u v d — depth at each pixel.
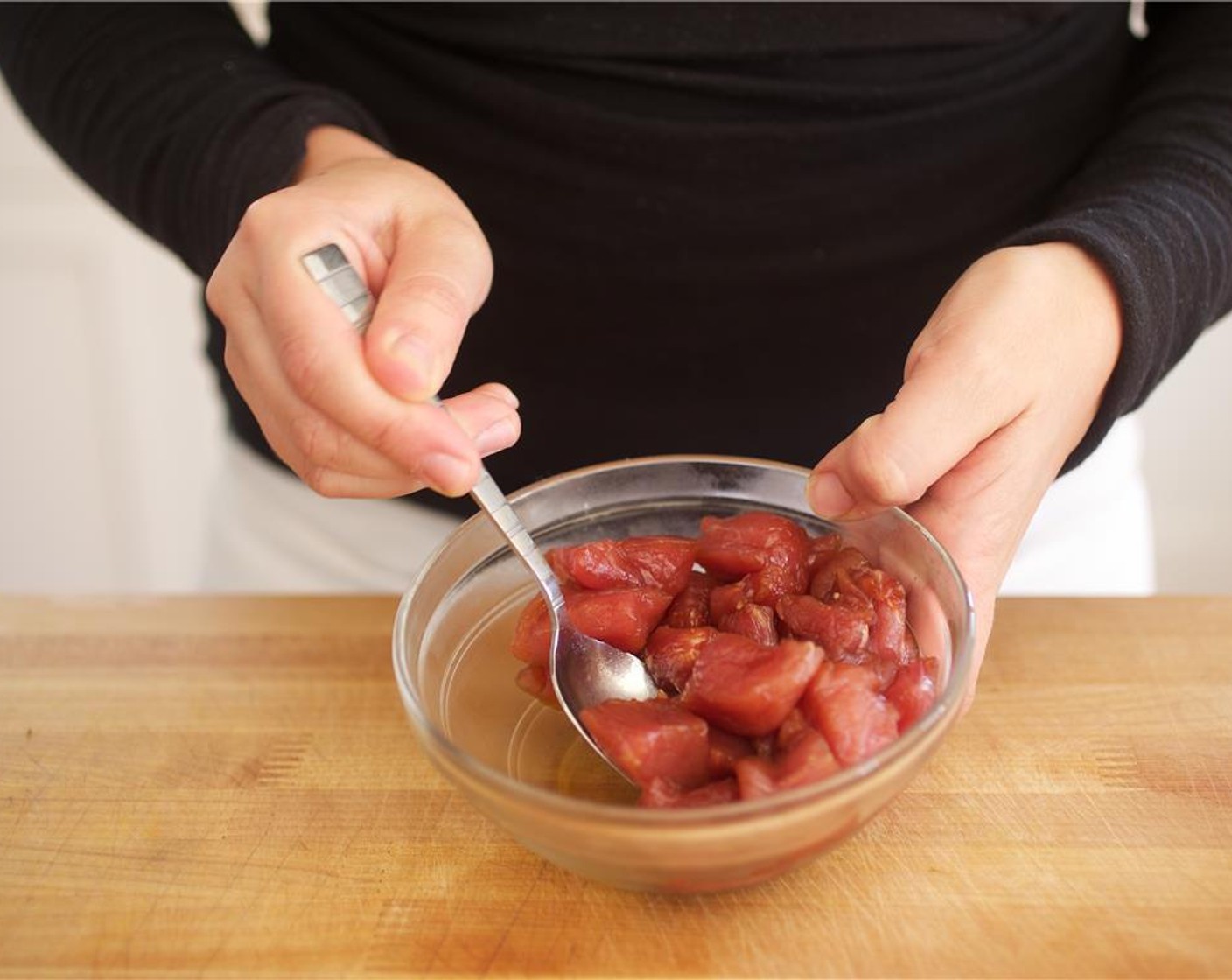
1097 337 0.44
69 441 1.15
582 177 0.56
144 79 0.56
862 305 0.58
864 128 0.55
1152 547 1.07
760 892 0.40
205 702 0.49
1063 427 0.44
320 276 0.40
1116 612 0.51
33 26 0.59
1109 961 0.37
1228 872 0.40
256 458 0.64
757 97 0.54
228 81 0.54
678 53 0.54
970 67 0.55
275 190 0.49
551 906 0.40
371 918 0.40
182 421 1.14
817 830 0.35
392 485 0.43
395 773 0.45
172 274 1.08
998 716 0.46
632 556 0.43
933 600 0.41
